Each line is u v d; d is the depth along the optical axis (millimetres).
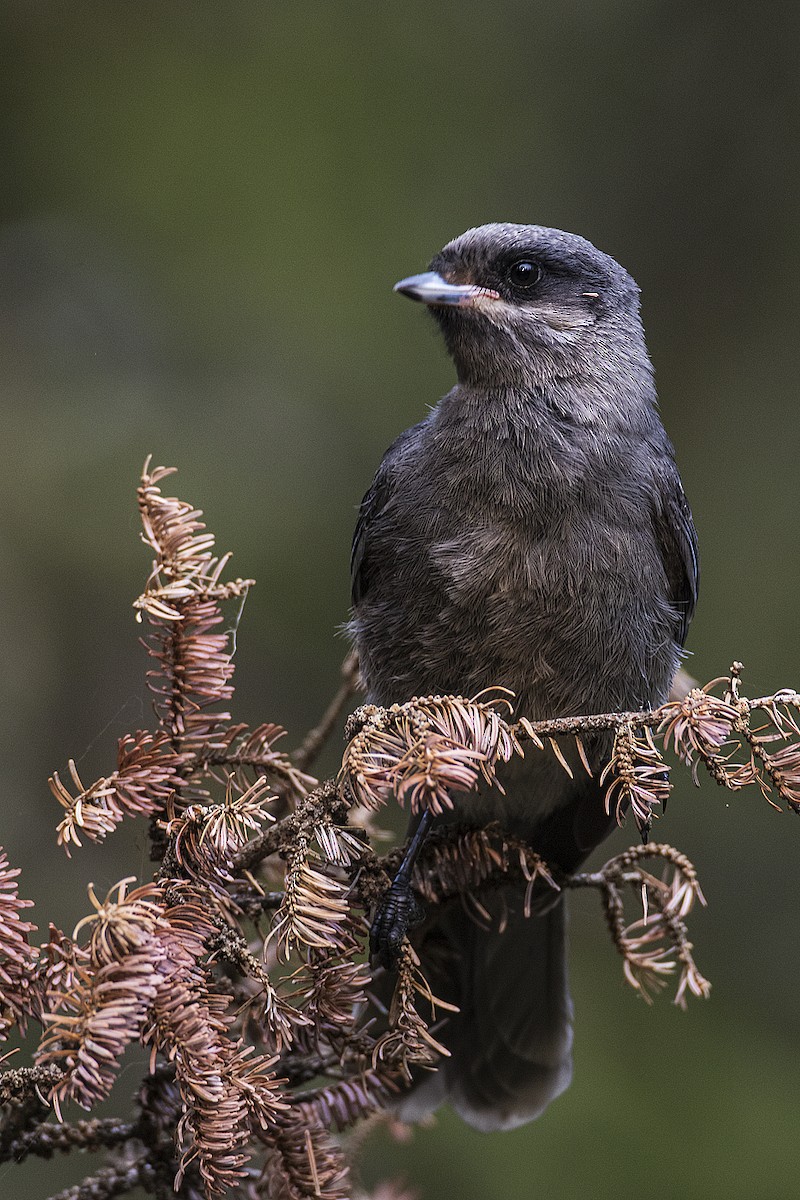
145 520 4773
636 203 14859
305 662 12492
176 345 13789
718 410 14125
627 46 15141
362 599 7695
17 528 12344
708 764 4570
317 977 4578
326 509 12977
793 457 13672
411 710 4617
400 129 14555
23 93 14469
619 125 15016
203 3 14750
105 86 14461
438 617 6766
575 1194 9773
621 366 7332
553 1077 7438
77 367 13617
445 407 7293
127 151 14281
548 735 4719
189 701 4766
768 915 11984
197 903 4516
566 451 6855
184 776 4848
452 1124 10062
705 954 11758
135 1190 5070
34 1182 8828
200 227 14062
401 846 5859
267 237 13992
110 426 13109
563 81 15062
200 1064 4117
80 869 10555
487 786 7160
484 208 14422
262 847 4766
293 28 14773
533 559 6664
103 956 4051
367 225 14164
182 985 4160
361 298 13883
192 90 14461
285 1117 4711
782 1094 10547
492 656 6730
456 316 7281
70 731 11859
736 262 14695
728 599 12992
